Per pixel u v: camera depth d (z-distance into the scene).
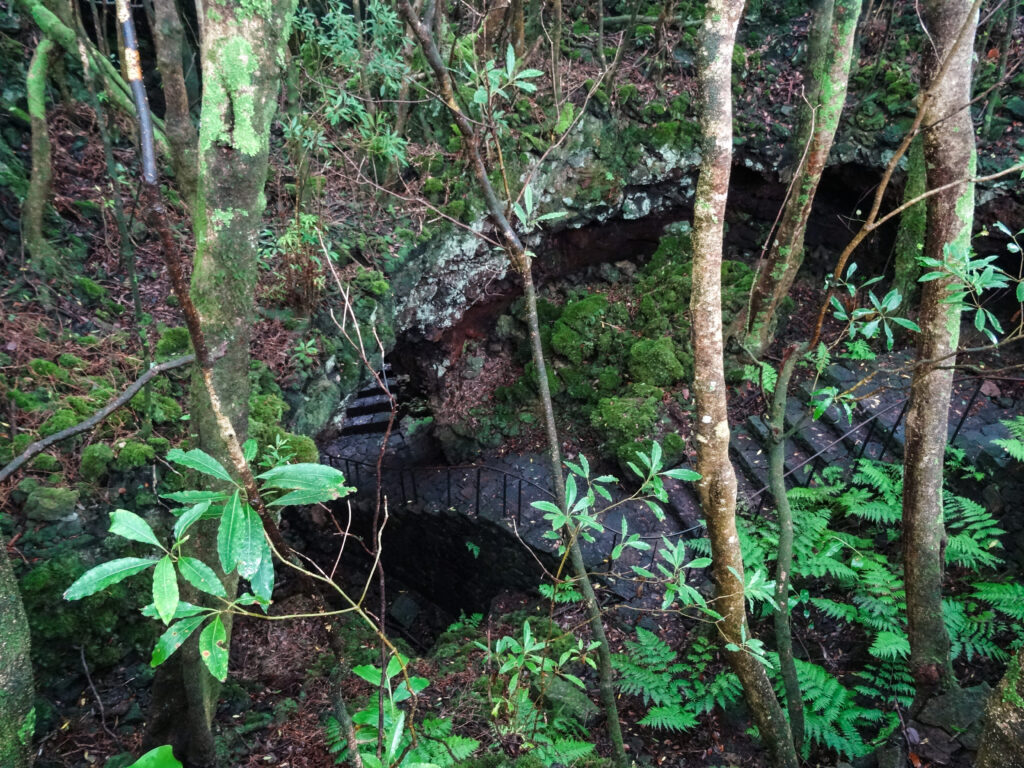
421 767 1.19
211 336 2.04
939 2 2.37
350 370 5.09
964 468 4.89
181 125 2.90
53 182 4.57
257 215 2.06
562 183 7.09
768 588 2.29
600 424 6.94
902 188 6.66
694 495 6.27
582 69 7.32
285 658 4.28
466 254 6.37
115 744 3.18
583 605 4.98
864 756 3.20
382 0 5.36
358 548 8.05
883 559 4.35
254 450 1.27
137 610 3.48
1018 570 4.23
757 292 5.39
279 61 1.96
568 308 7.82
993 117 6.39
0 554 1.23
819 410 2.48
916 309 6.54
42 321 4.00
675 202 7.89
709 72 1.79
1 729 1.21
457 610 7.54
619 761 2.43
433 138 6.33
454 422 7.71
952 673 3.15
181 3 5.55
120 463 3.56
